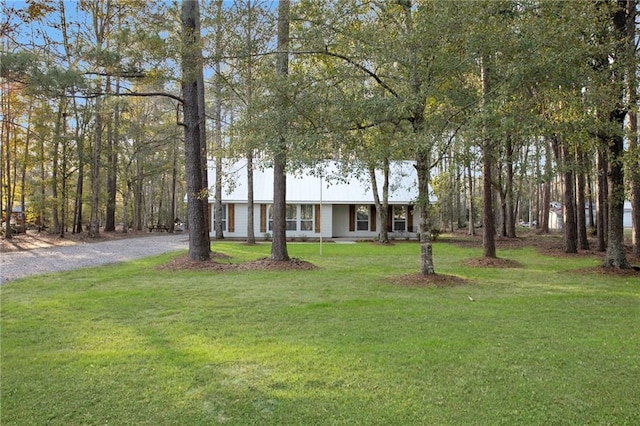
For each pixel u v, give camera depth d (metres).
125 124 27.73
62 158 23.33
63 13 14.62
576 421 3.10
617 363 4.23
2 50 9.79
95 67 11.08
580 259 14.38
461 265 12.70
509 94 7.61
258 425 3.06
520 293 8.04
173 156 34.59
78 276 9.96
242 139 9.28
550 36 7.39
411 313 6.34
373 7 8.68
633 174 10.73
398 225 26.17
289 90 8.28
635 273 10.44
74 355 4.47
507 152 15.62
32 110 21.52
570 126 8.45
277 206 12.45
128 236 27.20
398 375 3.92
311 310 6.54
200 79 15.02
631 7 10.42
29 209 25.22
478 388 3.65
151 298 7.45
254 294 7.88
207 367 4.12
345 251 17.44
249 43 8.89
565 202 16.22
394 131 8.35
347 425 3.06
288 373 3.97
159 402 3.41
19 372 4.02
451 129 8.47
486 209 13.43
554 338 5.07
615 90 8.73
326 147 8.08
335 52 8.71
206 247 12.54
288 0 8.95
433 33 7.78
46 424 3.09
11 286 8.59
